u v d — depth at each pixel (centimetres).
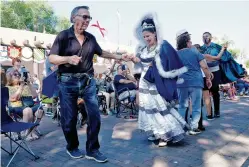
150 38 362
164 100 369
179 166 303
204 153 346
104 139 425
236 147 368
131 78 695
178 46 448
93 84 328
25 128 319
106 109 707
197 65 436
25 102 477
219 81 572
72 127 331
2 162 326
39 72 1402
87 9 312
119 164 314
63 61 288
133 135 449
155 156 338
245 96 1231
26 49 1350
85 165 313
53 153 358
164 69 351
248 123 521
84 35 321
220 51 549
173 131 367
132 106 684
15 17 3969
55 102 614
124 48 1709
